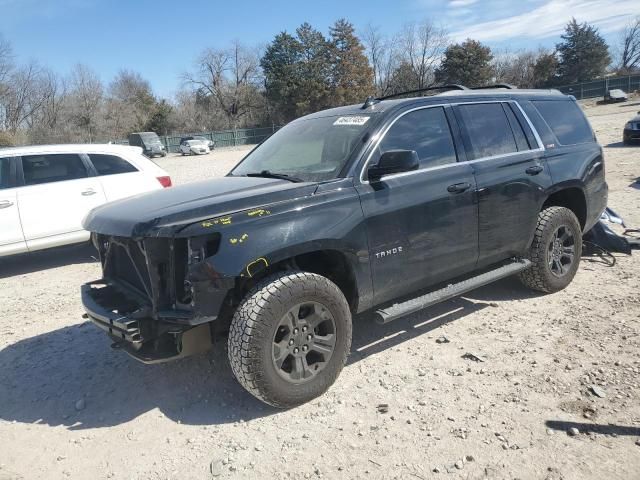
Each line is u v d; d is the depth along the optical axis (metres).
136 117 76.31
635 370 3.72
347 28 68.50
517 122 5.05
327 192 3.75
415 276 4.19
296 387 3.54
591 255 6.42
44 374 4.45
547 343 4.25
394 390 3.75
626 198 9.38
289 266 3.75
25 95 68.62
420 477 2.87
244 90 81.12
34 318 5.88
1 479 3.14
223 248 3.31
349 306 4.04
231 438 3.35
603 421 3.21
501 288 5.58
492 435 3.17
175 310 3.42
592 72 74.81
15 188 7.72
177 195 3.91
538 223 5.05
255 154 4.99
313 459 3.09
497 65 81.88
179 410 3.73
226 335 3.92
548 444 3.04
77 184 8.09
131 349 3.70
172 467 3.13
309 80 68.44
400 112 4.27
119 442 3.42
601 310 4.78
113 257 4.15
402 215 4.03
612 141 19.20
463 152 4.53
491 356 4.13
